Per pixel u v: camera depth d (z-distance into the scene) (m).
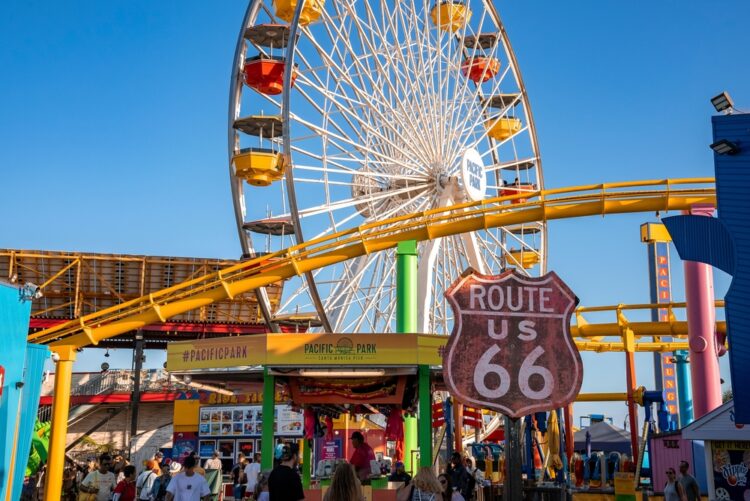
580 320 37.06
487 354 12.14
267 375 17.94
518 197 29.30
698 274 28.80
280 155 35.19
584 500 25.50
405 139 37.66
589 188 28.95
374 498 16.58
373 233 29.83
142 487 18.06
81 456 48.09
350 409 22.98
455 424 26.95
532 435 26.70
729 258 16.03
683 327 35.00
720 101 15.78
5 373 14.10
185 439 43.12
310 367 17.66
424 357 17.64
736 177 15.66
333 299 35.31
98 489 19.92
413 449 24.84
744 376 14.98
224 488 33.12
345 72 36.06
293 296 35.75
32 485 27.23
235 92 36.47
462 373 12.07
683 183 28.50
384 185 38.28
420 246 38.03
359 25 36.50
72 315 56.91
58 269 54.50
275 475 10.22
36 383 15.91
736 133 15.75
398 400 18.84
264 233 36.81
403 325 27.47
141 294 56.41
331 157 34.69
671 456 24.11
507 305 12.29
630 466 26.14
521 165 45.97
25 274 54.47
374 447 43.81
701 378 28.33
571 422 29.47
